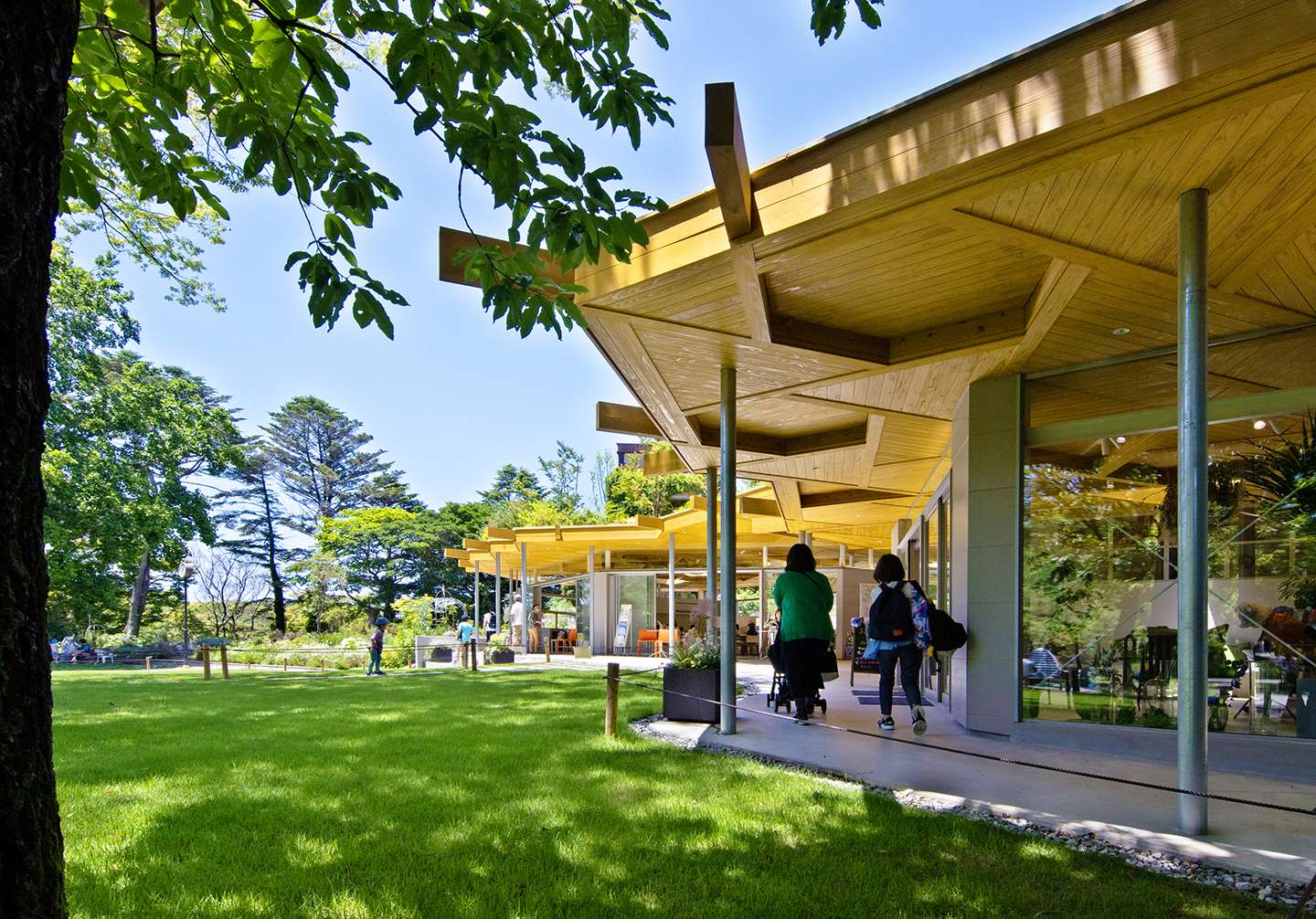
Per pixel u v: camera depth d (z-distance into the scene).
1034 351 6.30
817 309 5.70
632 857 3.52
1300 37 2.53
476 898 3.06
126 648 28.47
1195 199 3.67
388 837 3.82
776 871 3.35
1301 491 5.44
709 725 7.25
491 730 6.98
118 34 2.85
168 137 3.03
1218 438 5.86
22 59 1.32
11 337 1.29
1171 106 2.92
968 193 3.64
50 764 1.34
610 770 5.18
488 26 2.63
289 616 47.62
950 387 7.40
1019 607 6.71
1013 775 5.06
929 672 10.27
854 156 3.81
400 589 45.62
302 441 54.09
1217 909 2.92
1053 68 3.14
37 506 1.33
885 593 6.67
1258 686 5.55
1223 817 4.09
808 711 7.09
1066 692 6.41
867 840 3.73
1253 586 5.62
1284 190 3.62
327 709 8.80
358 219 3.06
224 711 8.69
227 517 50.28
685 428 9.24
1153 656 5.98
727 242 4.33
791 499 14.23
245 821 4.07
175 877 3.30
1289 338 5.60
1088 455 6.48
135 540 28.19
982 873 3.30
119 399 27.83
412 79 2.50
